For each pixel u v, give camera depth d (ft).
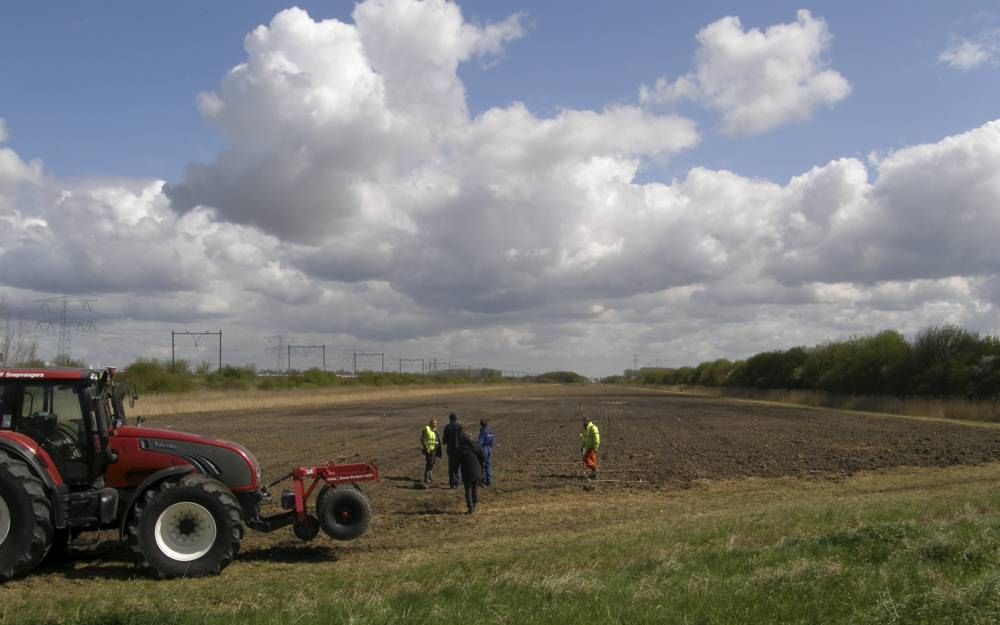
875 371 199.72
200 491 35.94
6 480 33.63
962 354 170.81
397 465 83.05
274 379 304.71
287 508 41.39
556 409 205.87
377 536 46.65
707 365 434.71
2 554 33.50
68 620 25.53
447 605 25.46
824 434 120.47
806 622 22.59
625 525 48.42
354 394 294.87
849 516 43.50
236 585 32.40
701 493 64.39
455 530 48.80
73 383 37.06
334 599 27.27
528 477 74.74
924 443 103.91
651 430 131.64
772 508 51.98
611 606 24.71
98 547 41.04
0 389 36.55
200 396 207.82
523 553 37.60
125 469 37.68
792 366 272.72
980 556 29.01
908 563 28.89
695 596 25.39
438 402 255.70
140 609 26.96
